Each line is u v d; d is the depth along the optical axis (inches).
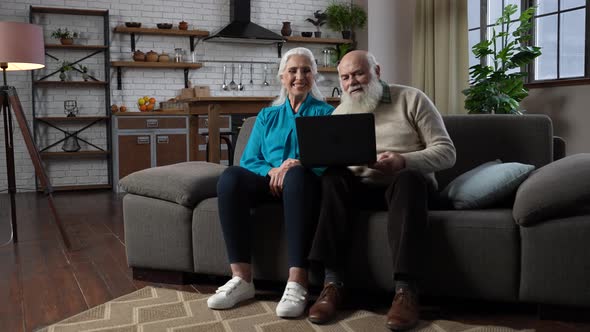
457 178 95.8
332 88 309.0
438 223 82.8
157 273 104.6
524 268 79.1
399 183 81.0
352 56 94.4
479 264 81.1
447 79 261.0
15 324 83.4
